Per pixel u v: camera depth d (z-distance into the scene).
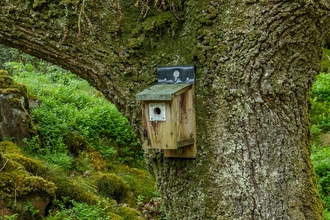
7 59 12.22
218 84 2.88
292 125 2.92
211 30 2.85
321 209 3.12
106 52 3.08
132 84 3.09
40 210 5.00
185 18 2.96
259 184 2.87
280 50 2.79
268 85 2.82
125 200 6.08
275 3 2.70
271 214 2.87
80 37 3.10
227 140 2.89
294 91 2.90
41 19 3.09
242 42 2.79
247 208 2.88
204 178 2.96
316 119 8.92
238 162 2.88
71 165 6.38
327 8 2.77
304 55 2.87
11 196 4.84
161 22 2.97
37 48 3.22
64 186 5.44
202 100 2.93
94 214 5.12
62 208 5.13
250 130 2.86
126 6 3.07
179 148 2.96
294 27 2.75
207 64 2.89
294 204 2.92
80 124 7.62
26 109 6.84
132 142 8.00
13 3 3.10
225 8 2.81
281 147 2.88
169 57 3.00
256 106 2.84
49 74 11.14
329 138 8.28
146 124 2.92
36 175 5.42
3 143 5.99
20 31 3.16
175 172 3.05
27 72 10.95
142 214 5.84
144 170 7.59
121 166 7.22
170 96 2.74
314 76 3.01
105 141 7.70
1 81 6.66
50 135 6.79
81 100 8.91
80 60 3.17
